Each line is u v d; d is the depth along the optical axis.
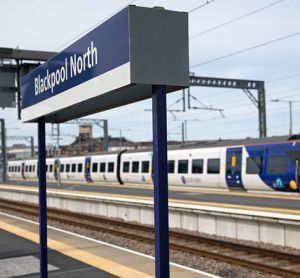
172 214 16.77
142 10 3.48
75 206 24.80
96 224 18.69
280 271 9.33
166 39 3.55
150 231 16.08
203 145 29.00
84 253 10.30
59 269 8.74
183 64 3.60
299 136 22.89
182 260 11.03
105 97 4.61
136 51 3.45
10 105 14.45
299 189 22.16
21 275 8.40
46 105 5.25
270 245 12.80
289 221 12.09
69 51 4.59
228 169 26.28
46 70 5.23
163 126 3.53
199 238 13.46
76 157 45.44
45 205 5.74
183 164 30.00
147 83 3.47
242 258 10.80
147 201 18.61
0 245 11.60
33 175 57.59
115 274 8.27
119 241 14.27
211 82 31.25
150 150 34.38
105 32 3.83
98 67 3.98
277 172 23.20
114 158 38.41
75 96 4.47
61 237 12.79
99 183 41.38
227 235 14.38
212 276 8.31
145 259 9.62
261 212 13.25
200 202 18.66
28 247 11.23
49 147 69.44
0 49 13.95
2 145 53.34
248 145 25.14
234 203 18.45
